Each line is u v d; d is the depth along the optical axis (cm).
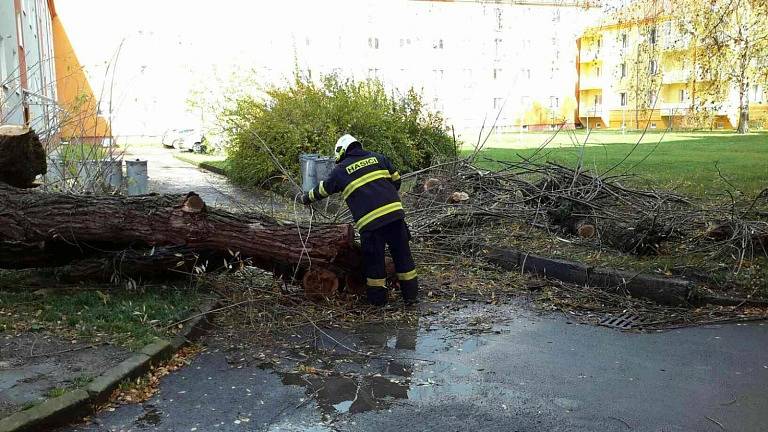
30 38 2081
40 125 1062
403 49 5219
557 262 726
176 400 418
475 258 799
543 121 5656
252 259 623
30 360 441
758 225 785
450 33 5350
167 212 590
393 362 493
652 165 1902
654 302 648
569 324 591
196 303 576
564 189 939
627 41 1844
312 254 614
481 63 5472
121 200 594
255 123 1466
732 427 385
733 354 510
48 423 366
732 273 683
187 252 594
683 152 2462
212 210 609
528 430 383
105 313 532
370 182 612
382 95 1578
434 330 572
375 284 616
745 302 625
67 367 431
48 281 620
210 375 461
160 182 1638
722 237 777
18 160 607
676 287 636
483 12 5406
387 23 5122
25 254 597
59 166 830
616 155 2314
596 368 481
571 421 394
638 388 443
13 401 377
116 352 460
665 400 423
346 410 408
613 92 5484
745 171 1697
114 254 604
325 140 1379
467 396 431
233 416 396
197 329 534
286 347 522
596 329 576
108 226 580
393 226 619
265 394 430
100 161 842
